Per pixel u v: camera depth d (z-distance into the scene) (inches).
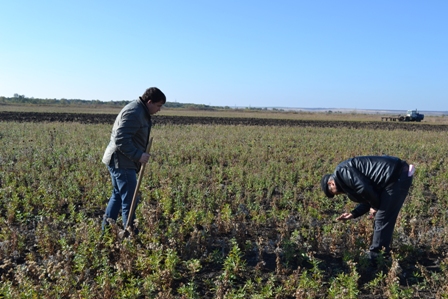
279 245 245.3
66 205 314.2
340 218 240.5
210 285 199.8
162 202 311.0
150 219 248.2
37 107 2866.6
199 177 402.0
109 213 249.6
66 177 387.2
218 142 682.2
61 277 181.8
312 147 668.7
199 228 273.3
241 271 211.8
